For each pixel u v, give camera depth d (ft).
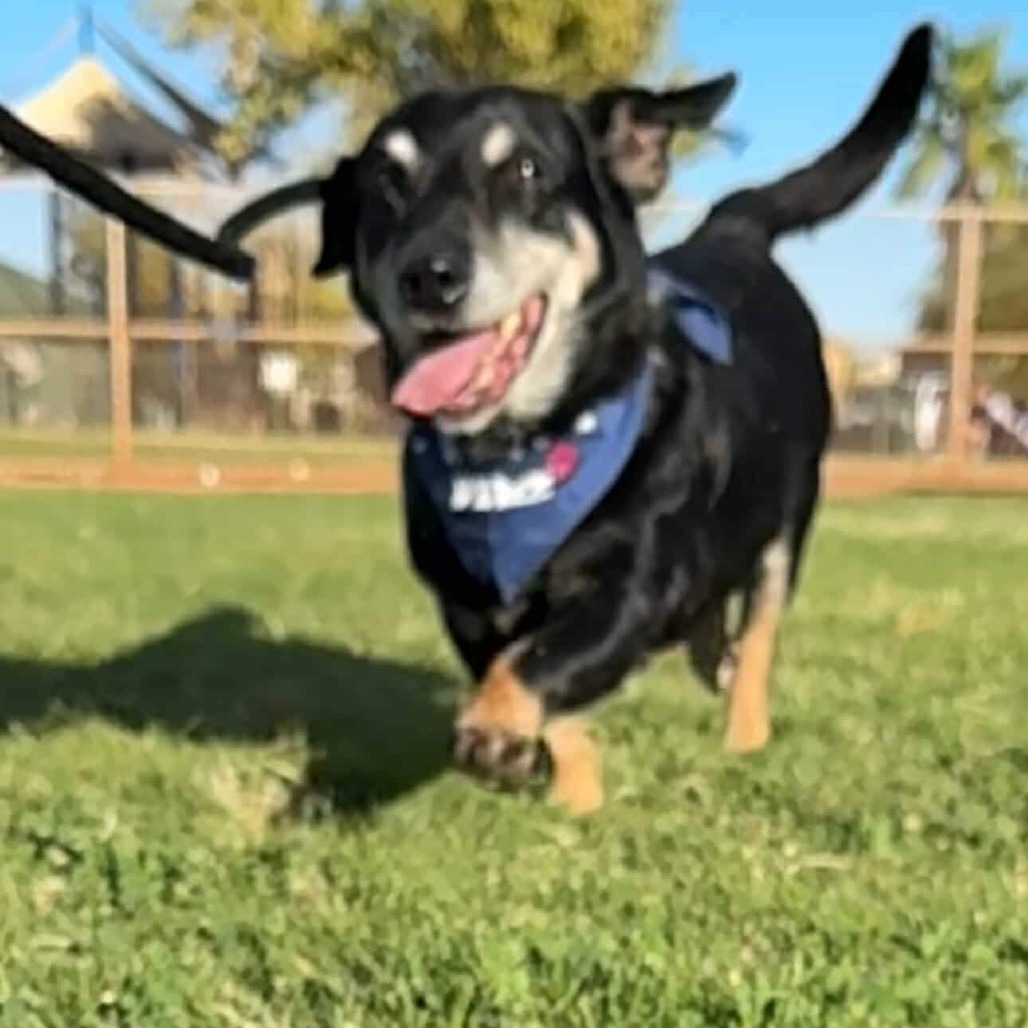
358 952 2.58
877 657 5.10
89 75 21.83
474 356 3.12
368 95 24.85
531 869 3.03
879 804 3.48
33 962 2.60
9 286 17.43
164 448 15.07
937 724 4.17
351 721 4.29
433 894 2.85
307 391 15.53
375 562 7.67
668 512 3.23
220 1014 2.43
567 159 3.31
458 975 2.47
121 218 2.86
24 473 13.12
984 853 3.21
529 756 2.97
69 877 2.97
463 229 3.14
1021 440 14.52
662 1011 2.37
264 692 4.65
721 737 4.16
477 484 3.16
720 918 2.77
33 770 3.63
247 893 2.89
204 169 22.67
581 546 3.15
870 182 4.63
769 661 4.17
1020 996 2.48
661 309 3.43
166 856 3.01
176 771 3.66
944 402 14.29
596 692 3.10
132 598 6.33
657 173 3.45
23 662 5.04
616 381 3.19
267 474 12.90
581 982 2.46
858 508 11.60
